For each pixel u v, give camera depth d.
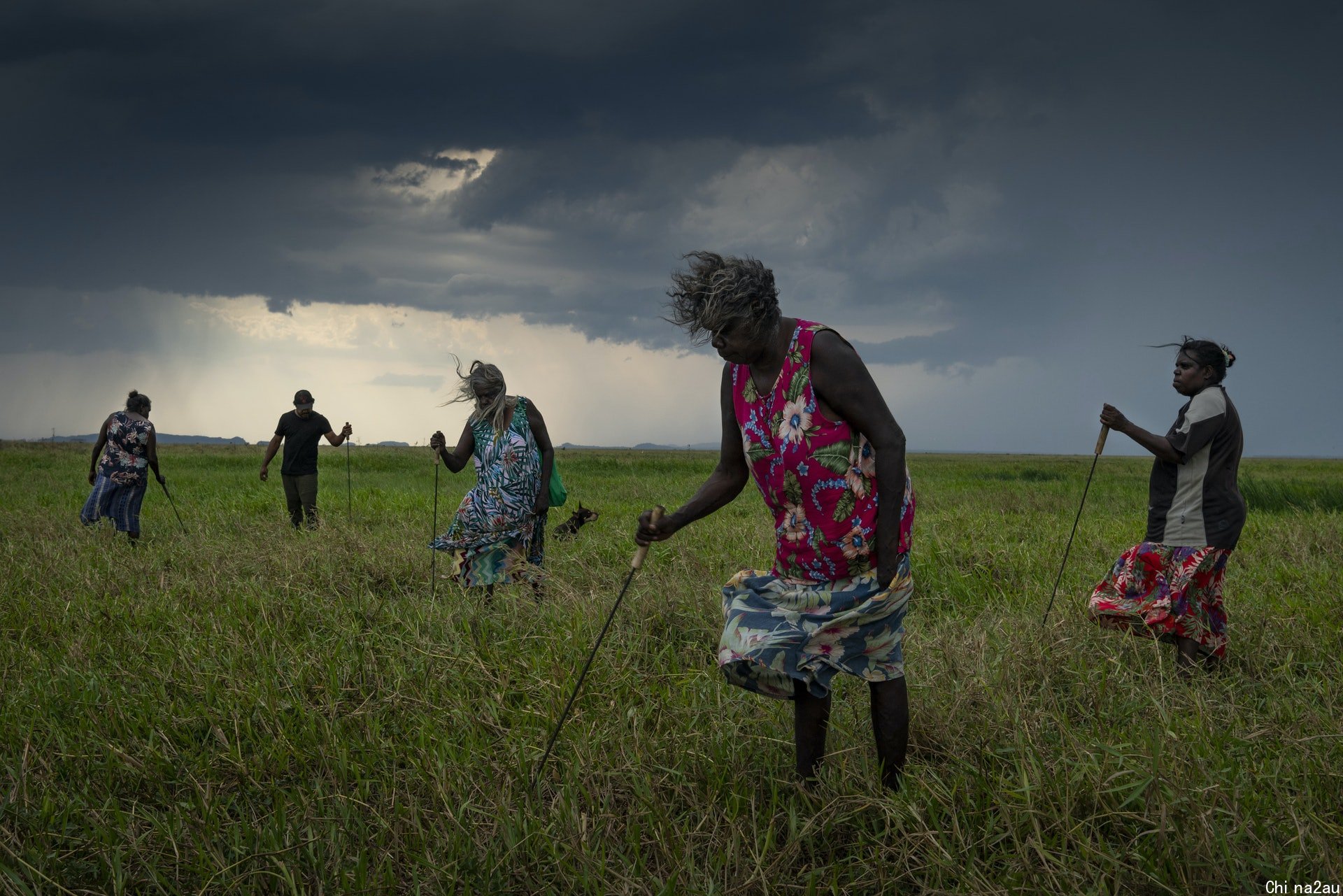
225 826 3.03
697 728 3.69
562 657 4.48
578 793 3.14
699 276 2.94
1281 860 2.57
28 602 5.75
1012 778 3.04
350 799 3.10
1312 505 12.86
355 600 5.65
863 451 3.02
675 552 7.48
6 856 2.76
